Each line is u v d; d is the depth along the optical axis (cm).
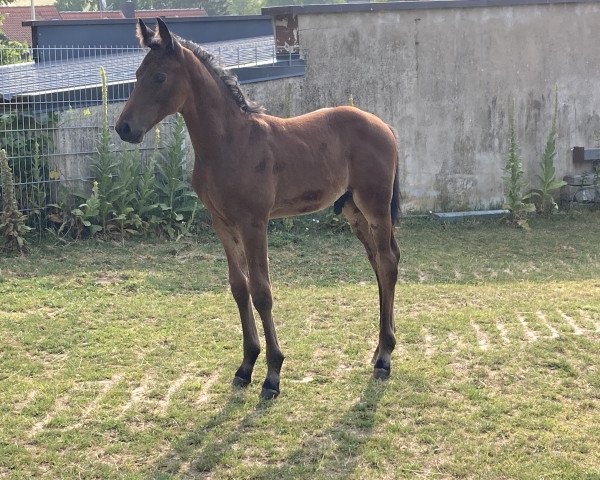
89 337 598
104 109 925
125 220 941
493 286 751
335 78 1105
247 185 472
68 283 748
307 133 512
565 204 1180
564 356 545
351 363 545
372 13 1098
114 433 438
